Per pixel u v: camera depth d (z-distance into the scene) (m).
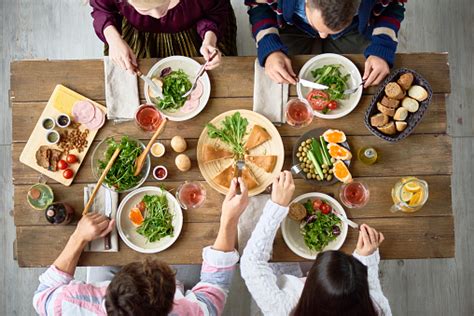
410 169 1.81
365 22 1.89
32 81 1.81
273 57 1.81
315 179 1.78
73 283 1.61
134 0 1.50
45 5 2.69
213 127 1.77
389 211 1.79
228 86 1.82
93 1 1.95
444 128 1.82
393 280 2.60
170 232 1.76
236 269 2.49
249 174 1.75
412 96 1.76
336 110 1.81
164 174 1.77
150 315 1.28
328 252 1.36
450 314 2.60
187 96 1.79
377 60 1.80
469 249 2.63
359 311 1.31
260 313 2.05
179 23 2.00
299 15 2.00
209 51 1.82
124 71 1.82
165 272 1.35
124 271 1.32
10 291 2.58
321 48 2.24
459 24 2.72
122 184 1.75
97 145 1.80
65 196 1.79
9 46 2.68
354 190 1.79
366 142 1.81
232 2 2.64
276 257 1.77
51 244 1.78
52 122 1.80
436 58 1.84
